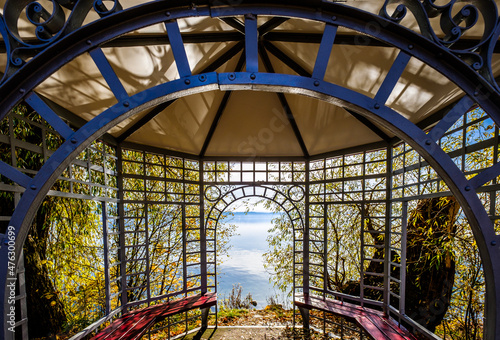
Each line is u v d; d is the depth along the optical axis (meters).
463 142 2.41
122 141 3.57
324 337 3.97
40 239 3.49
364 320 3.33
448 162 1.10
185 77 1.17
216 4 1.13
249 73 1.18
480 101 1.10
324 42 1.16
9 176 1.05
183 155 4.20
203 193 4.35
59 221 3.95
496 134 2.03
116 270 5.22
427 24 1.07
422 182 2.89
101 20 1.07
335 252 5.91
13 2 1.03
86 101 2.59
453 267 3.68
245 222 36.19
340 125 3.67
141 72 2.43
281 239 6.31
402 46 1.12
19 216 1.04
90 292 4.42
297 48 2.62
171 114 3.44
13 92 1.08
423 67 2.09
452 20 1.06
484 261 1.08
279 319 4.70
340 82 2.79
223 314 4.95
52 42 1.06
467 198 1.07
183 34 2.19
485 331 1.11
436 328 3.96
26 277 3.15
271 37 2.43
